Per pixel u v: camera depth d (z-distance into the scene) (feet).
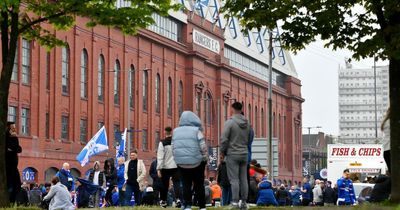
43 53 223.30
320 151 620.08
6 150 81.20
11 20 82.28
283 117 472.85
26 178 211.20
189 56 333.01
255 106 422.82
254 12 80.84
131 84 282.77
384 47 76.02
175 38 327.06
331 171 170.19
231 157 68.39
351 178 133.69
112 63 266.57
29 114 215.51
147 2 85.35
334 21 79.41
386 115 73.97
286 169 475.31
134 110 284.00
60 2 82.43
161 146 82.99
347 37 81.15
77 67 242.78
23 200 120.16
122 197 106.01
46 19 84.02
